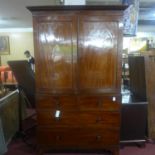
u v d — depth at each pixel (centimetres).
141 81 321
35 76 267
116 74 265
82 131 275
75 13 255
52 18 256
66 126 274
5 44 934
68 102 269
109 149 279
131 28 319
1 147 229
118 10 254
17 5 506
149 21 690
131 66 358
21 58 942
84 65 263
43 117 272
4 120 285
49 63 264
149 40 869
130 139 302
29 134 342
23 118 362
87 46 261
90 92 267
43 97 269
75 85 266
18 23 808
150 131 319
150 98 314
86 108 270
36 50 262
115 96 267
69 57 262
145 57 312
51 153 289
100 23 257
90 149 283
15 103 332
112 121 272
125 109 293
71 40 259
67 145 279
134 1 317
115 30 258
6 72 484
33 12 255
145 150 298
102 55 262
